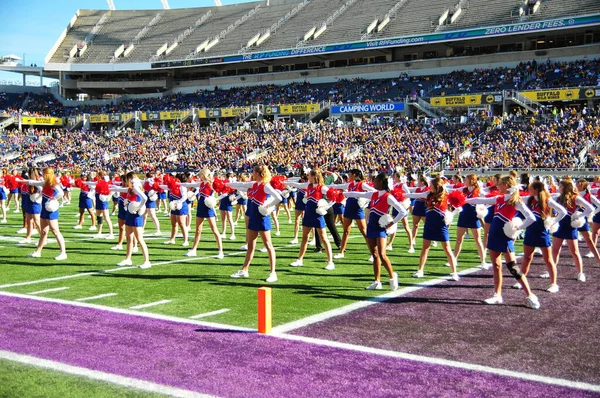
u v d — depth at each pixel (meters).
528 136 31.56
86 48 61.97
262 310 6.04
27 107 61.09
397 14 48.75
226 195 14.12
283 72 52.78
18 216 19.62
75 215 20.44
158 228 15.21
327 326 6.36
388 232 8.19
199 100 54.75
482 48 44.84
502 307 7.32
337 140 37.56
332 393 4.47
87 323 6.39
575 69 37.72
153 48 59.25
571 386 4.68
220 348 5.55
